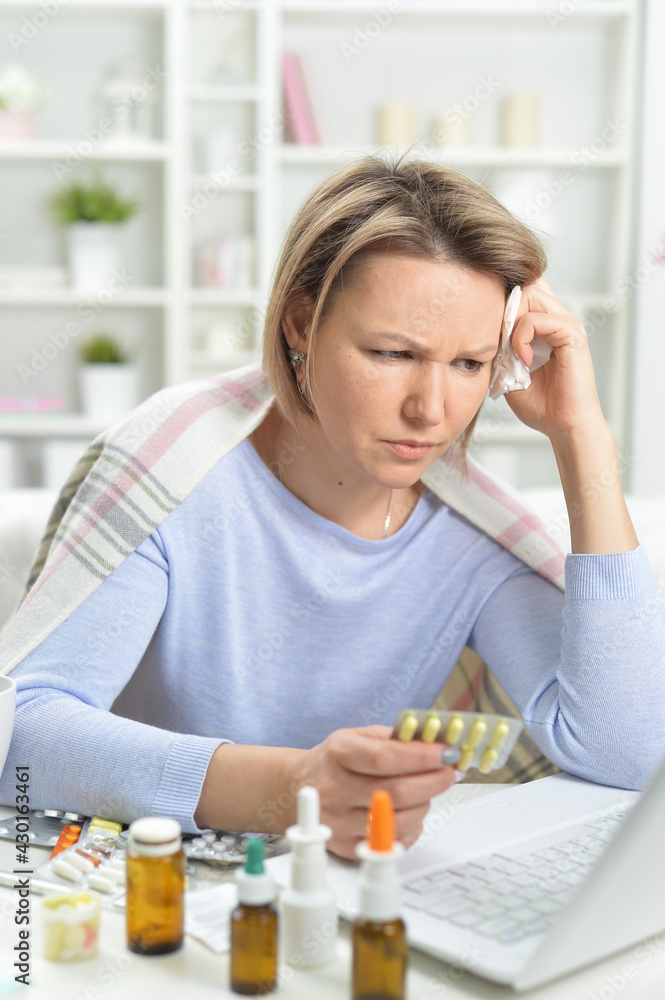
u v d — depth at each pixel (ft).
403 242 2.37
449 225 2.42
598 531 2.86
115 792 2.31
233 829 2.27
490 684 3.59
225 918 1.85
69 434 11.13
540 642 3.06
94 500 2.92
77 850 2.15
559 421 3.00
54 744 2.42
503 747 1.93
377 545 3.12
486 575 3.30
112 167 11.43
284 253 2.78
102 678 2.71
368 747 1.99
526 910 1.84
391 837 1.59
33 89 10.95
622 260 11.12
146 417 3.06
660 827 1.56
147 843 1.73
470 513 3.27
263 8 10.84
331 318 2.49
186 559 2.96
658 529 4.61
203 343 11.75
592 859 2.07
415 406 2.47
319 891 1.72
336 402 2.54
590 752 2.68
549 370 3.05
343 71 11.46
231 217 11.50
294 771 2.19
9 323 11.56
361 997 1.54
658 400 11.08
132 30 11.34
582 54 11.50
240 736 3.08
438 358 2.45
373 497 3.10
